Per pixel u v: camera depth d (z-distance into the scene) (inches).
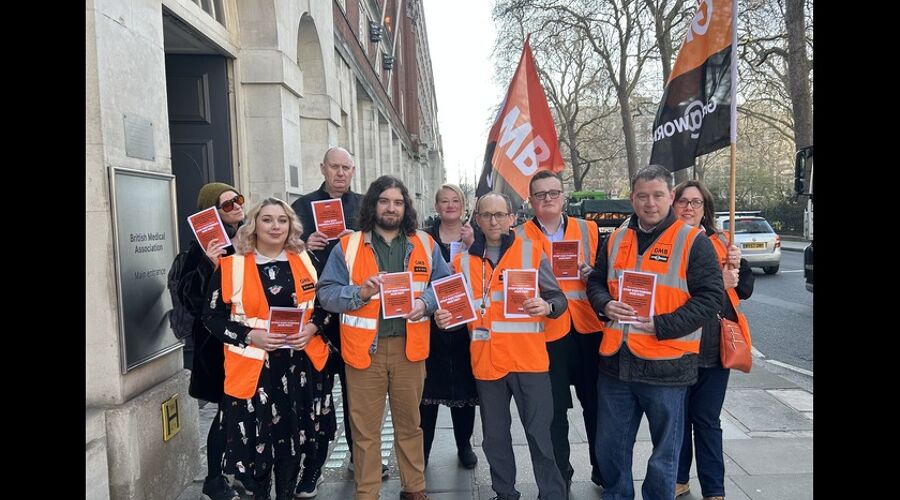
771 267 561.0
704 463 125.2
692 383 111.9
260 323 121.6
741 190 1530.5
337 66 440.1
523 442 171.2
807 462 148.4
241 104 243.8
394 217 126.9
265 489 127.7
